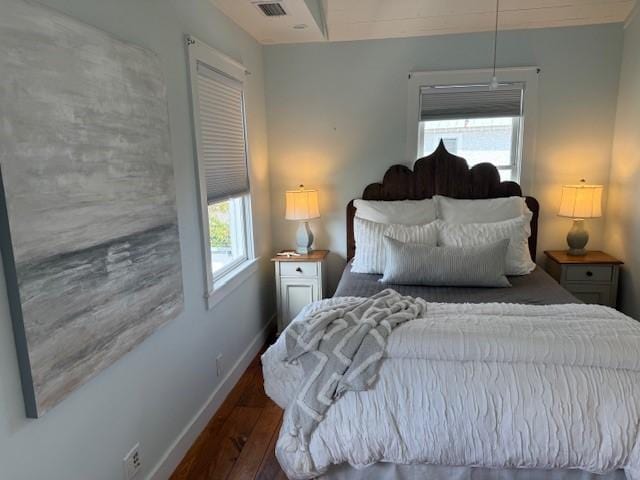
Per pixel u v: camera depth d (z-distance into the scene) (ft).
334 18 10.78
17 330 3.92
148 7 6.13
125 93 5.41
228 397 9.03
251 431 7.90
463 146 11.62
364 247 10.09
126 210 5.42
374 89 11.53
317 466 5.56
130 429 5.72
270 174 12.25
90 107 4.75
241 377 9.82
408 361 5.60
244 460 7.13
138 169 5.69
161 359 6.48
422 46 11.19
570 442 5.11
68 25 4.43
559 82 10.89
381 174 11.89
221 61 8.63
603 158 11.10
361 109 11.66
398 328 5.86
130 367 5.70
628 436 5.04
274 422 8.17
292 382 6.08
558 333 5.62
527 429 5.17
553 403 5.19
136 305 5.64
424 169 11.44
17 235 3.83
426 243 9.77
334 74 11.59
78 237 4.57
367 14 10.69
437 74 11.19
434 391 5.39
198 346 7.73
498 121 11.39
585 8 10.23
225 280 8.95
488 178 11.23
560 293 8.36
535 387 5.27
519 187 11.18
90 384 4.92
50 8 4.21
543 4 10.18
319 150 11.98
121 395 5.51
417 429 5.32
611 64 10.68
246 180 10.28
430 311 6.64
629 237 10.37
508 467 5.36
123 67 5.37
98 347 4.89
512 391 5.28
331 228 12.28
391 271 9.10
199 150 7.60
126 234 5.41
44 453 4.28
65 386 4.40
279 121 11.95
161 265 6.27
